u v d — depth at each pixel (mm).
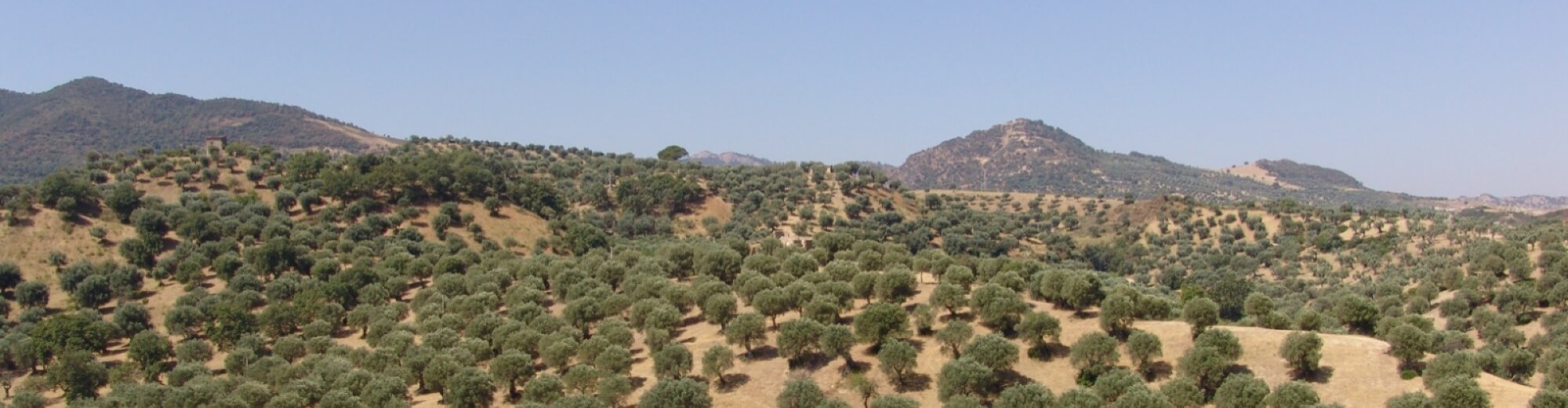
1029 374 73812
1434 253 176500
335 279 116062
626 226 195500
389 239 150250
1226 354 70312
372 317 102625
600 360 77625
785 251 128250
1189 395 63219
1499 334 102500
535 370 82562
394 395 74375
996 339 72062
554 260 131750
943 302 84125
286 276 119938
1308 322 82375
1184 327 77688
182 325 102938
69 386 87000
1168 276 186750
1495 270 137500
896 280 90250
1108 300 77812
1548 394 56344
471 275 118125
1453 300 119875
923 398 71562
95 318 107062
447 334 88750
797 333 77438
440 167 184125
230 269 124438
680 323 91875
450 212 170375
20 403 82500
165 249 139125
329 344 94125
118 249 136000
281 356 90438
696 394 68875
